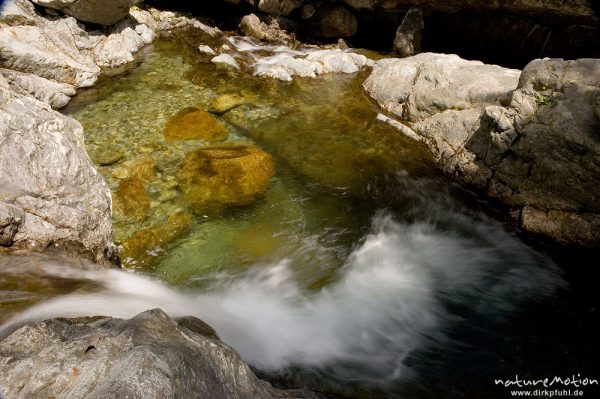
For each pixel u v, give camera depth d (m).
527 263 6.14
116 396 2.08
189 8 12.66
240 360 2.98
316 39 12.48
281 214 6.37
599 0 9.11
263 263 5.65
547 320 5.30
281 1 11.84
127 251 5.43
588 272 6.04
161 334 2.71
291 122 8.38
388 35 12.51
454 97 8.00
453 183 7.39
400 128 8.36
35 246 4.34
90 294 3.87
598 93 6.06
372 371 4.34
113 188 6.23
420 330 5.03
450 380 4.39
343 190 6.99
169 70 9.80
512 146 6.65
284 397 3.21
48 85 7.88
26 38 7.98
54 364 2.34
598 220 6.02
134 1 9.77
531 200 6.52
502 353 4.81
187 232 5.86
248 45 11.60
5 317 3.07
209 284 5.26
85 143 7.11
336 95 9.43
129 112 8.09
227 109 8.53
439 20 11.59
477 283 5.78
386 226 6.54
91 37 9.59
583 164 5.97
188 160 6.97
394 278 5.76
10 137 4.50
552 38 10.42
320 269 5.73
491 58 11.63
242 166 6.94
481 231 6.61
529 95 6.63
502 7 10.27
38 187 4.58
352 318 5.07
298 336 4.67
